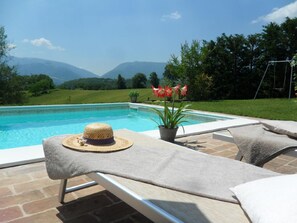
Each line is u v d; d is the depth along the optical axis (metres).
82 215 2.09
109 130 2.29
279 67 20.19
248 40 21.98
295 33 20.48
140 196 1.42
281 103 12.70
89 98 34.00
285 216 1.04
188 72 16.77
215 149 4.20
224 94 21.84
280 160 3.76
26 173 2.88
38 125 8.15
